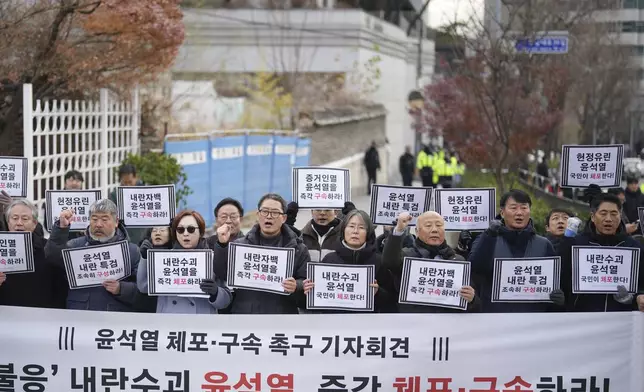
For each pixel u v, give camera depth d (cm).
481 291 795
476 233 904
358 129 3341
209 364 750
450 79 2328
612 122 3098
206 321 750
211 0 3728
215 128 2855
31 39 1521
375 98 3841
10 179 946
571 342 752
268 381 751
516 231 785
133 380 754
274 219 761
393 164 4053
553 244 848
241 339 749
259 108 3372
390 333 748
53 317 755
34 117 1395
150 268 740
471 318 749
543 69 1898
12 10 1509
